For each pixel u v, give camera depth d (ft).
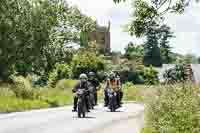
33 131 61.11
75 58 252.83
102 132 60.85
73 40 260.62
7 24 155.12
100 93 186.29
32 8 157.58
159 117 52.44
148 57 433.07
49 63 171.22
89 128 65.92
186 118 48.16
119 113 97.14
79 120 77.97
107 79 110.01
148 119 56.80
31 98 133.49
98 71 250.78
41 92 152.05
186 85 57.16
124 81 297.33
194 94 53.52
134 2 43.83
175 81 61.77
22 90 133.08
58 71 241.55
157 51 435.94
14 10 157.48
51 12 172.24
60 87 204.95
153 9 43.60
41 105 115.55
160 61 435.53
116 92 105.91
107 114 93.61
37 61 164.14
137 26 43.98
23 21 157.28
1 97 118.62
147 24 44.04
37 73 172.55
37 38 157.89
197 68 277.23
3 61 156.87
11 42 157.07
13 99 117.50
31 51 159.12
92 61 252.01
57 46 186.09
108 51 449.06
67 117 83.41
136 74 300.81
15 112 95.30
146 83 296.71
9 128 63.98
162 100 54.44
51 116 85.35
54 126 67.67
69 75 246.27
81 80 86.69
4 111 96.68
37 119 78.48
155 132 51.78
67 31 255.91
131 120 79.15
